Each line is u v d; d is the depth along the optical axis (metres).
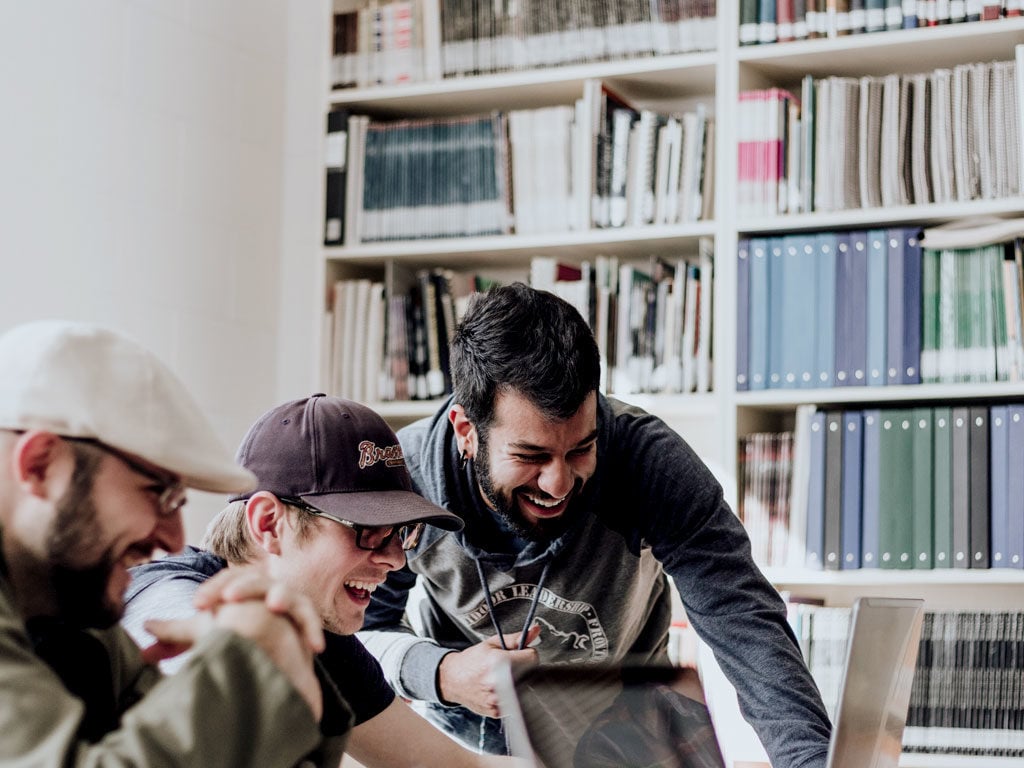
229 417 3.40
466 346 1.72
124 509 0.86
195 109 3.33
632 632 2.21
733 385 2.93
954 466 2.79
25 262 2.85
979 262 2.83
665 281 3.04
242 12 3.50
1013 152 2.83
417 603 2.54
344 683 1.57
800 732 1.63
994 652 2.76
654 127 3.09
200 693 0.77
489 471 1.74
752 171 2.98
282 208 3.60
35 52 2.89
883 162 2.92
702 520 1.85
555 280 3.11
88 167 3.02
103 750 0.74
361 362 3.30
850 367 2.88
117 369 0.88
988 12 2.87
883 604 1.22
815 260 2.91
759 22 3.02
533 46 3.21
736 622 1.78
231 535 1.49
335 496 1.45
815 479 2.87
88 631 0.95
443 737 1.64
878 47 2.95
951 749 2.75
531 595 2.02
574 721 1.09
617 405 1.97
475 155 3.24
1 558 0.84
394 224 3.30
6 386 0.85
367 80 3.37
